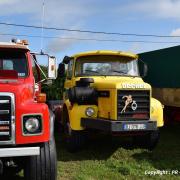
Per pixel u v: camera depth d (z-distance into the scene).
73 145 7.38
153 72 10.80
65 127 8.02
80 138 7.36
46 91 11.19
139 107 6.95
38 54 5.70
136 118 6.93
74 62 8.11
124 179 5.67
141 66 8.47
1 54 5.37
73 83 7.94
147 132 7.06
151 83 10.94
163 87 10.25
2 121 4.31
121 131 6.70
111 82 7.00
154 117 7.32
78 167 6.34
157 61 10.55
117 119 6.81
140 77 8.27
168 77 9.96
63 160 6.86
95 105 7.30
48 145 4.70
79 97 7.27
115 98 6.82
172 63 9.75
